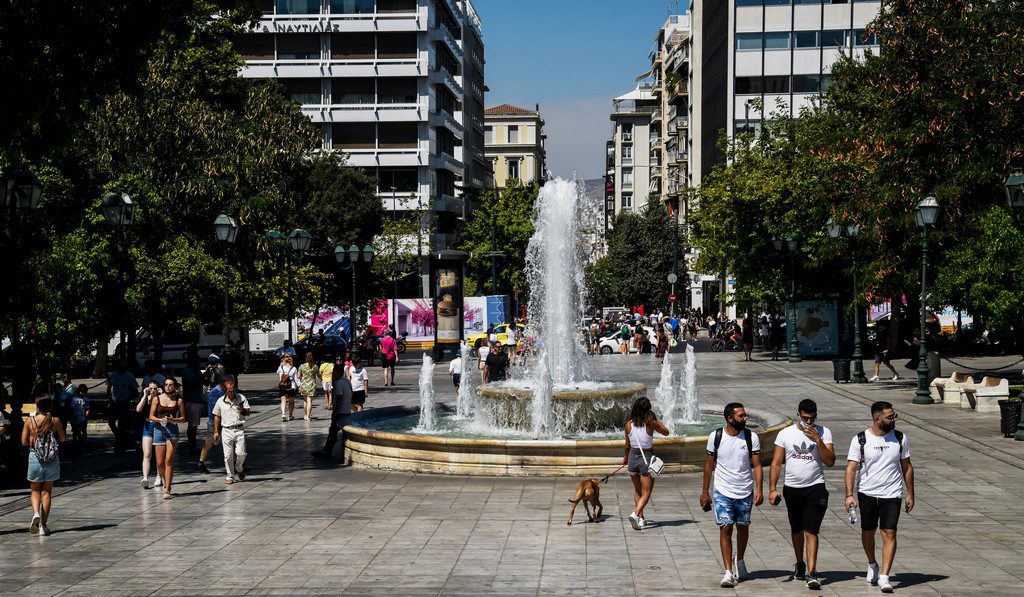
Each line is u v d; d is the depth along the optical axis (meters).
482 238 85.00
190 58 36.22
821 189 33.28
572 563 10.30
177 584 9.76
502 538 11.55
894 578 9.52
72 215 25.55
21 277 18.61
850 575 9.66
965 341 43.22
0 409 18.89
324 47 72.94
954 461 16.64
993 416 22.50
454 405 24.06
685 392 21.39
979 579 9.44
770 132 47.47
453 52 81.56
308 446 20.58
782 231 42.97
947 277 24.19
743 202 44.28
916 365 34.41
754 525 12.16
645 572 9.89
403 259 62.25
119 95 28.22
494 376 24.52
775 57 72.00
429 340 62.09
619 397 18.94
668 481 15.30
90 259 24.70
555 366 23.25
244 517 13.16
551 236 23.58
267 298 42.81
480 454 16.11
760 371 36.84
